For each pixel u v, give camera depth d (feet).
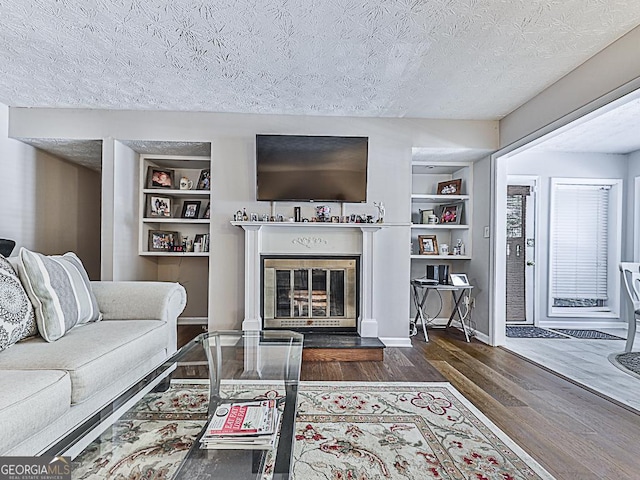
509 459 6.00
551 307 17.01
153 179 14.70
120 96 11.28
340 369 10.54
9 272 6.36
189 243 15.55
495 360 11.52
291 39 8.03
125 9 7.03
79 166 16.10
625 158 17.01
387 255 12.96
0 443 4.00
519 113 11.91
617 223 17.02
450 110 12.26
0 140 12.01
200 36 7.93
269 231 12.69
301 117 12.78
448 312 16.65
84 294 7.61
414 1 6.71
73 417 5.46
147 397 5.51
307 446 6.32
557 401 8.38
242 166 12.69
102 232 12.49
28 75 9.87
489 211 13.76
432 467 5.75
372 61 8.96
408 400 8.32
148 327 7.72
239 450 4.27
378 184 12.97
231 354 7.76
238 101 11.58
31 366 5.35
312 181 12.56
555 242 17.26
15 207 12.71
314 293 12.84
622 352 12.56
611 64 8.19
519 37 7.88
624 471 5.71
